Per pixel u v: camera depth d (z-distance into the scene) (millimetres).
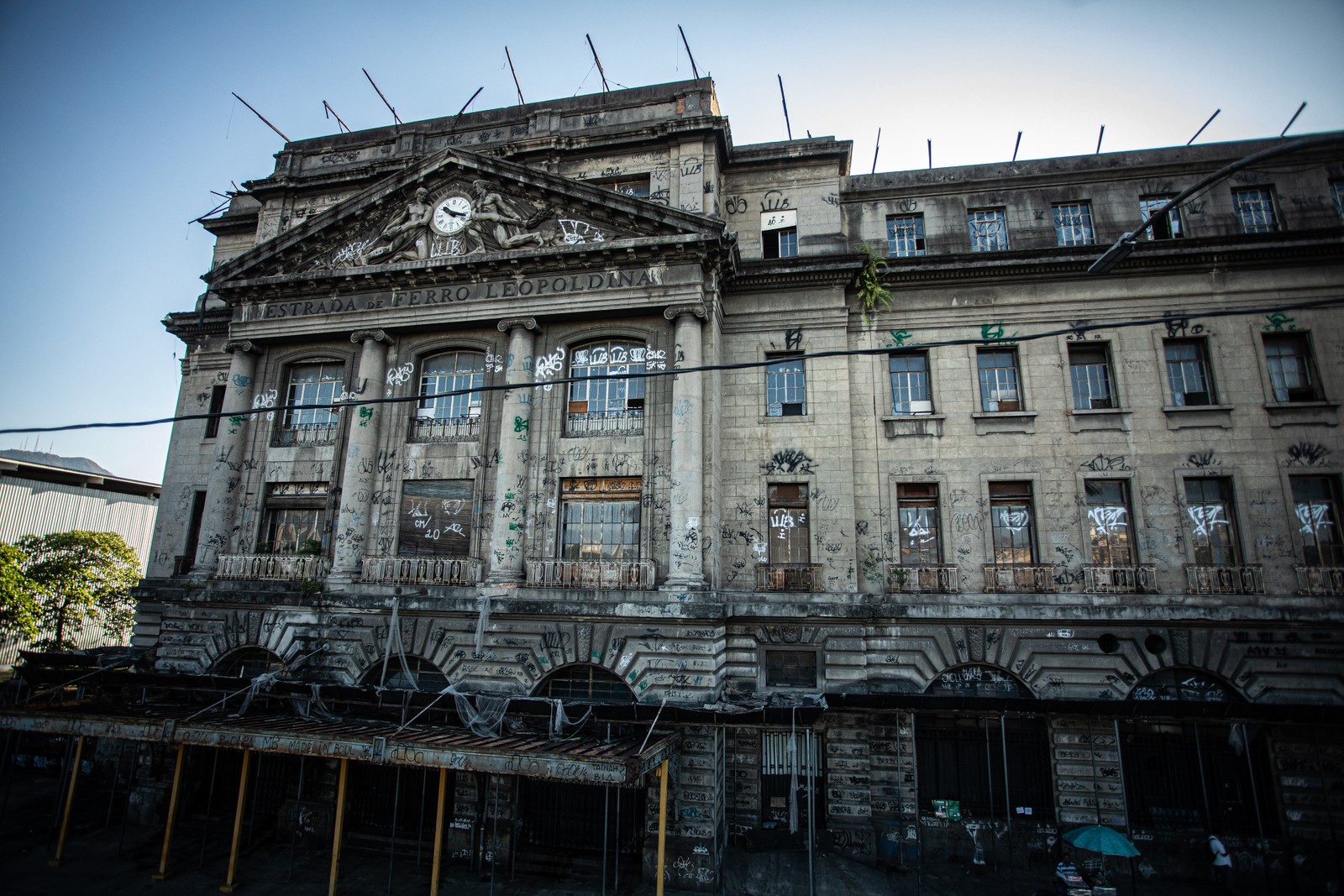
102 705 19062
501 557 19391
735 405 21141
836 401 20766
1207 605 18453
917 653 19016
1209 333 20250
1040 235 21734
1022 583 19422
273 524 22406
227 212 28062
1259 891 16875
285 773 19578
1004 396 20953
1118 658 18469
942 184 22328
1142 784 18078
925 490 20641
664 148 22516
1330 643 18047
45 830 19109
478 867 17453
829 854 17922
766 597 19609
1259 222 21094
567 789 18125
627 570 18906
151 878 16391
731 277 21328
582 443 20250
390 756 14938
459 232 21828
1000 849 17875
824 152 22422
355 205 22531
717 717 15906
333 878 15141
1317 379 19703
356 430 21344
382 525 20938
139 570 36188
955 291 21359
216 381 26062
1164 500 19500
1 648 33812
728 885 16578
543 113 23781
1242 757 18016
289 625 20266
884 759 18484
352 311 22078
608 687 18422
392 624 18234
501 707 16781
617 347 20891
